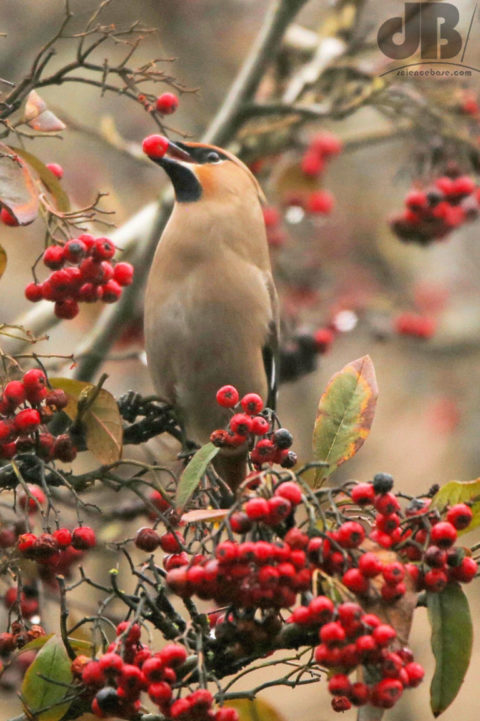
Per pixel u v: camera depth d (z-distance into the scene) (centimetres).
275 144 1355
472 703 1752
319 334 1372
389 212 1762
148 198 1648
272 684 604
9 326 676
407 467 1825
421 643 1497
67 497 913
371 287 1708
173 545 632
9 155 664
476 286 1845
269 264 1104
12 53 1616
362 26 1457
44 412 669
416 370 1883
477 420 1830
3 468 698
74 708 611
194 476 612
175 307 1032
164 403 995
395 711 1374
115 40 754
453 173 1239
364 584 543
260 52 1272
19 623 662
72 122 1212
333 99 1334
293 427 1727
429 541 570
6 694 802
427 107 1190
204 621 591
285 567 540
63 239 822
